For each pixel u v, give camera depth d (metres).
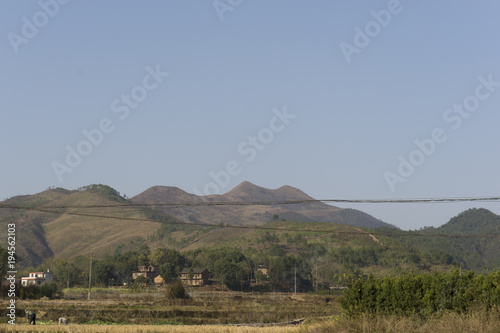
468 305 30.02
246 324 65.44
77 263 196.88
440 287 31.88
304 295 148.88
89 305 84.06
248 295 143.12
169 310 74.00
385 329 30.70
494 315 27.30
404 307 33.56
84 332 43.84
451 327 27.45
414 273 35.28
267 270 198.25
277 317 73.88
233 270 184.50
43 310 67.06
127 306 83.81
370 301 35.88
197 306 90.50
